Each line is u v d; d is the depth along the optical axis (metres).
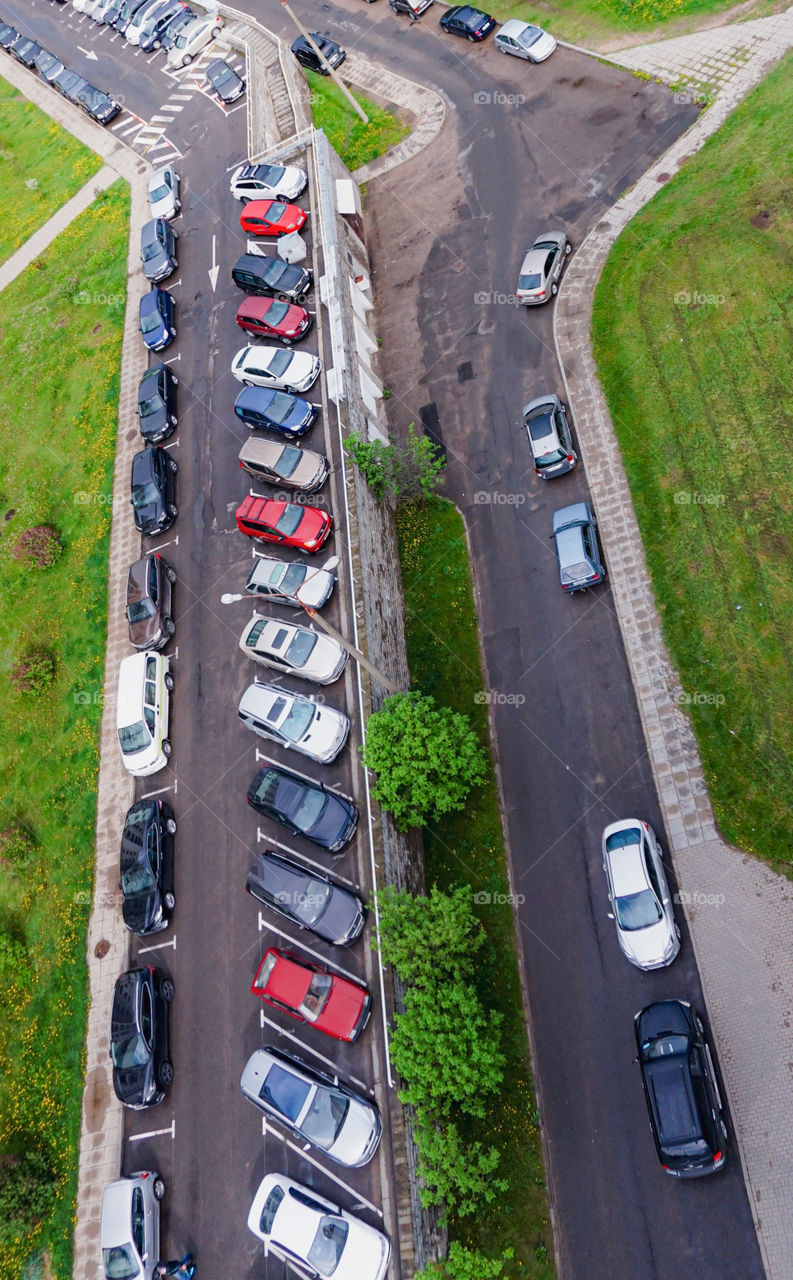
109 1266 24.84
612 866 25.80
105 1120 28.17
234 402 37.59
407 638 33.94
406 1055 23.25
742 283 33.22
